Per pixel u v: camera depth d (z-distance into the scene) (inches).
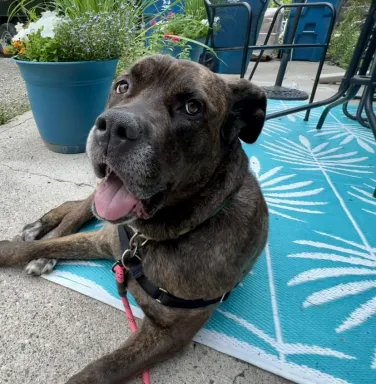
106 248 26.5
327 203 39.3
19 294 24.5
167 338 20.1
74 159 44.5
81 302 24.4
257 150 51.9
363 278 28.6
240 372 20.9
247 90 23.0
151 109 18.9
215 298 21.3
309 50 115.6
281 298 26.3
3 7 122.6
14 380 19.2
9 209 33.6
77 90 40.6
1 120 55.1
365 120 65.0
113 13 45.3
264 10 74.2
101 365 18.2
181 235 21.7
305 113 68.4
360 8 125.3
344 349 22.5
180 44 69.2
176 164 19.7
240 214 22.8
